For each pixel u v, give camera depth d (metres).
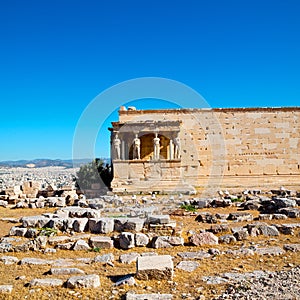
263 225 12.97
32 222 14.27
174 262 9.93
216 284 8.05
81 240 12.02
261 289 7.35
